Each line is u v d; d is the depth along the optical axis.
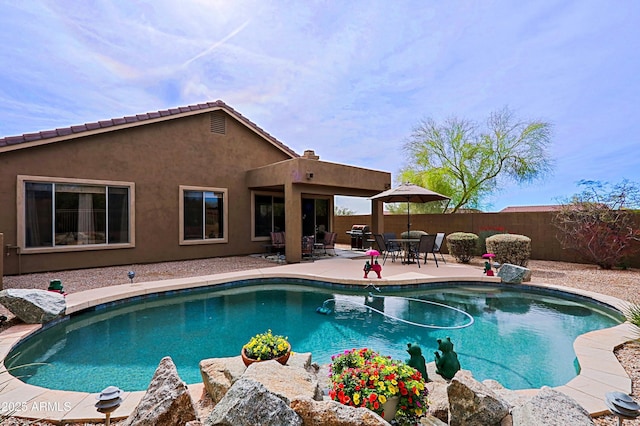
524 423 2.33
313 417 2.31
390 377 2.73
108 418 2.63
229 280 8.89
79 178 10.22
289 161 11.83
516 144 17.14
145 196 11.57
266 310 7.20
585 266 11.39
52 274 9.46
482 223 14.55
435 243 12.48
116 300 7.09
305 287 9.07
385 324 6.28
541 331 5.87
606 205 10.72
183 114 12.30
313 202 16.70
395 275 9.30
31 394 3.36
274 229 15.34
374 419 2.24
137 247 11.38
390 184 15.37
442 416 2.98
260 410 2.22
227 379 3.30
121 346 5.29
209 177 13.20
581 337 4.84
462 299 7.92
